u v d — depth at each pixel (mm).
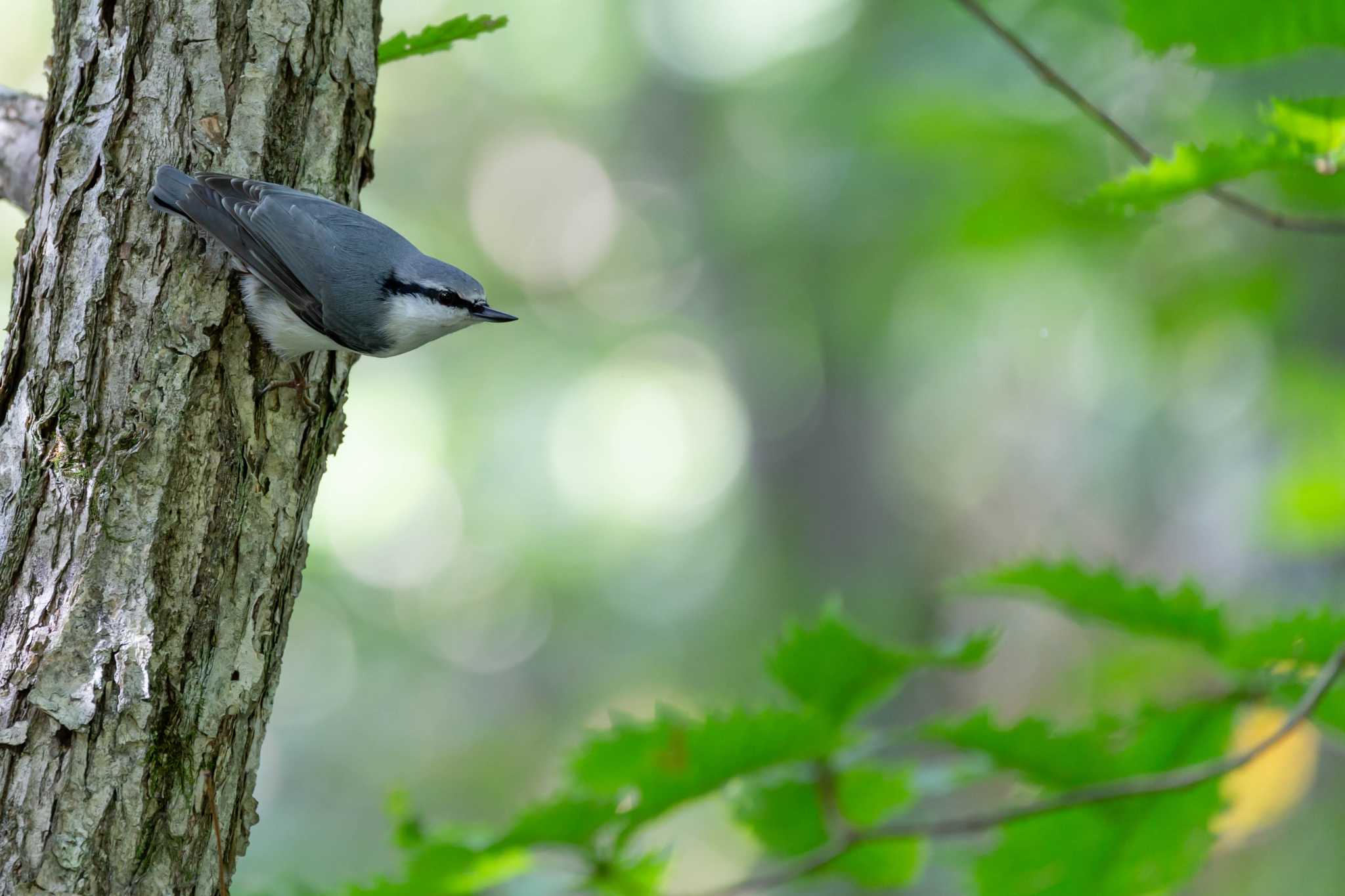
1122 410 17781
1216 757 5691
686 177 23969
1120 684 9688
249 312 4945
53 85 5039
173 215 4793
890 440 22344
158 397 4711
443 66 25656
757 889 5535
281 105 5117
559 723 26969
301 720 26516
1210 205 11930
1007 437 20938
